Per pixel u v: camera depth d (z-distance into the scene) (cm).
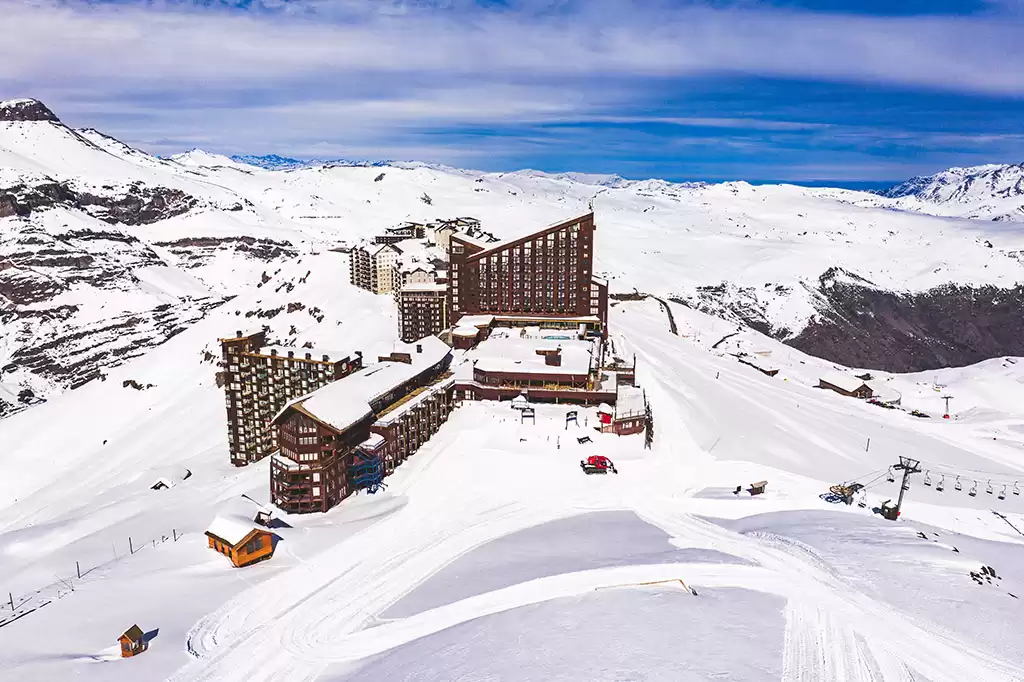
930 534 8131
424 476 10588
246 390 14100
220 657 5934
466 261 19162
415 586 7256
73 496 15538
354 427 10169
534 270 18988
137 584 7294
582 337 16912
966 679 5097
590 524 8800
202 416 19475
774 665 5134
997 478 10962
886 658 5344
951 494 10206
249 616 6681
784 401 15450
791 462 11456
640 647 5381
